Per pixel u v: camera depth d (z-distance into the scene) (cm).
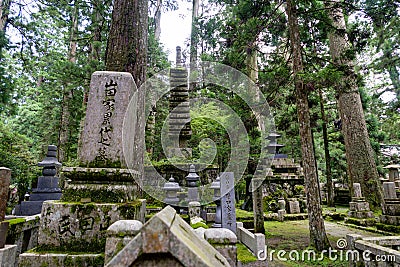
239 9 801
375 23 735
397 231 800
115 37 584
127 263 102
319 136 1709
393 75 1580
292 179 1312
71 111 1312
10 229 381
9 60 1591
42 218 293
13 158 1023
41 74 1478
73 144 1488
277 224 1009
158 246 102
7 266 291
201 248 135
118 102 360
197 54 1463
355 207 1071
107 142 344
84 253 279
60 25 1298
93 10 1152
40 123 1546
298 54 691
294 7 717
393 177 1259
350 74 702
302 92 672
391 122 1422
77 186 320
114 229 212
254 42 800
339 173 1817
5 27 1227
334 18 773
